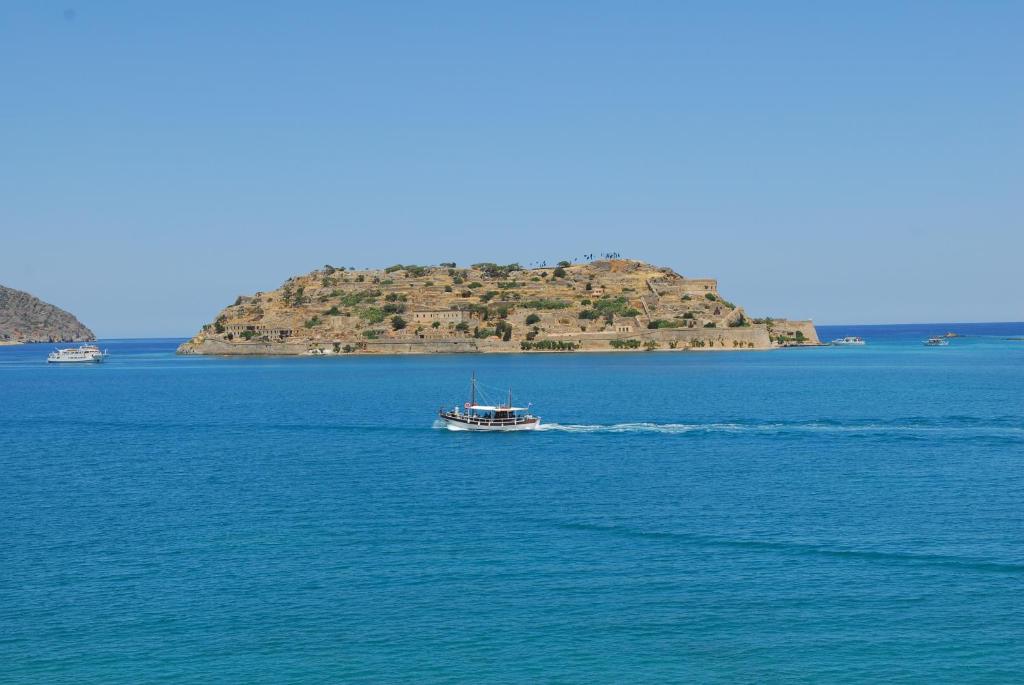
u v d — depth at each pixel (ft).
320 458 449.06
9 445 510.58
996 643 208.74
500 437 520.83
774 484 368.68
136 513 325.83
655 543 281.95
